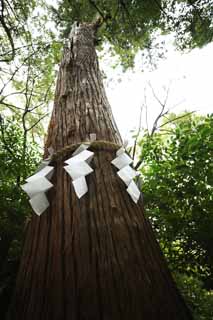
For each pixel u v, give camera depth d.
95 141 1.70
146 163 3.13
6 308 1.87
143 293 1.14
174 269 2.91
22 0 4.23
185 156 2.82
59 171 1.60
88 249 1.25
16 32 4.21
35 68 4.95
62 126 1.98
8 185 2.88
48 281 1.20
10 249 2.31
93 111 2.08
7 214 2.57
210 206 2.71
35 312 1.12
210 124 2.83
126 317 1.05
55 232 1.37
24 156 3.13
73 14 4.70
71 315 1.05
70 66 2.74
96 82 2.56
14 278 2.04
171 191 2.88
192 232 2.81
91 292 1.11
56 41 4.75
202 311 2.56
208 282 2.86
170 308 1.16
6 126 3.31
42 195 1.45
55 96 2.54
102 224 1.35
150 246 1.39
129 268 1.21
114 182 1.56
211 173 2.67
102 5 4.65
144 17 5.09
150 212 2.98
